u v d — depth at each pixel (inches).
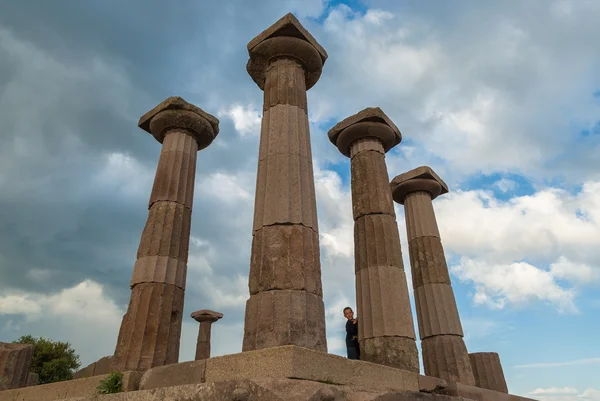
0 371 443.8
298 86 373.1
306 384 196.2
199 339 887.7
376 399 219.9
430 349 524.1
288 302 262.5
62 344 1305.4
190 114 516.7
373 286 422.9
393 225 461.1
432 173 628.1
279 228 294.4
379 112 508.4
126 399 233.6
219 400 183.3
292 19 381.1
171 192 473.4
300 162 330.6
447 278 565.6
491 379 548.1
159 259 432.8
